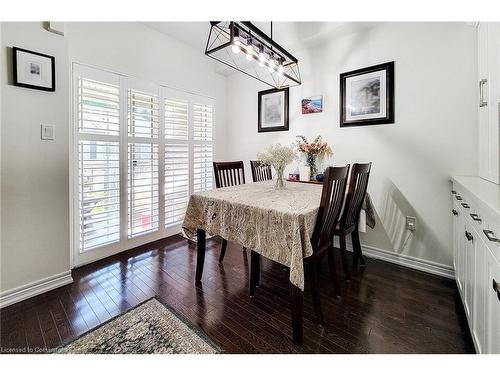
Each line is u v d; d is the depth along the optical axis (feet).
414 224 7.72
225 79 12.91
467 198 4.80
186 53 10.77
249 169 12.29
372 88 8.27
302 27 8.93
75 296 6.04
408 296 6.15
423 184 7.51
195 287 6.54
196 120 11.41
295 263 4.29
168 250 9.05
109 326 4.97
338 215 5.95
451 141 6.98
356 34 8.57
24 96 5.77
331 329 4.96
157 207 9.89
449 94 6.94
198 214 6.45
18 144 5.73
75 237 7.49
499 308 2.93
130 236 8.99
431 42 7.15
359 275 7.32
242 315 5.39
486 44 5.56
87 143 7.59
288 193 6.63
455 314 5.40
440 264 7.34
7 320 5.13
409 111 7.61
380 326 5.04
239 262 8.14
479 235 3.89
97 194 7.96
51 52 6.14
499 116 4.83
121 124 8.47
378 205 8.39
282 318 5.31
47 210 6.25
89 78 7.60
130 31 8.70
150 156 9.48
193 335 4.75
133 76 8.80
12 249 5.71
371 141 8.41
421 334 4.79
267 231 4.92
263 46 6.89
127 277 7.03
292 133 10.56
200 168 11.67
